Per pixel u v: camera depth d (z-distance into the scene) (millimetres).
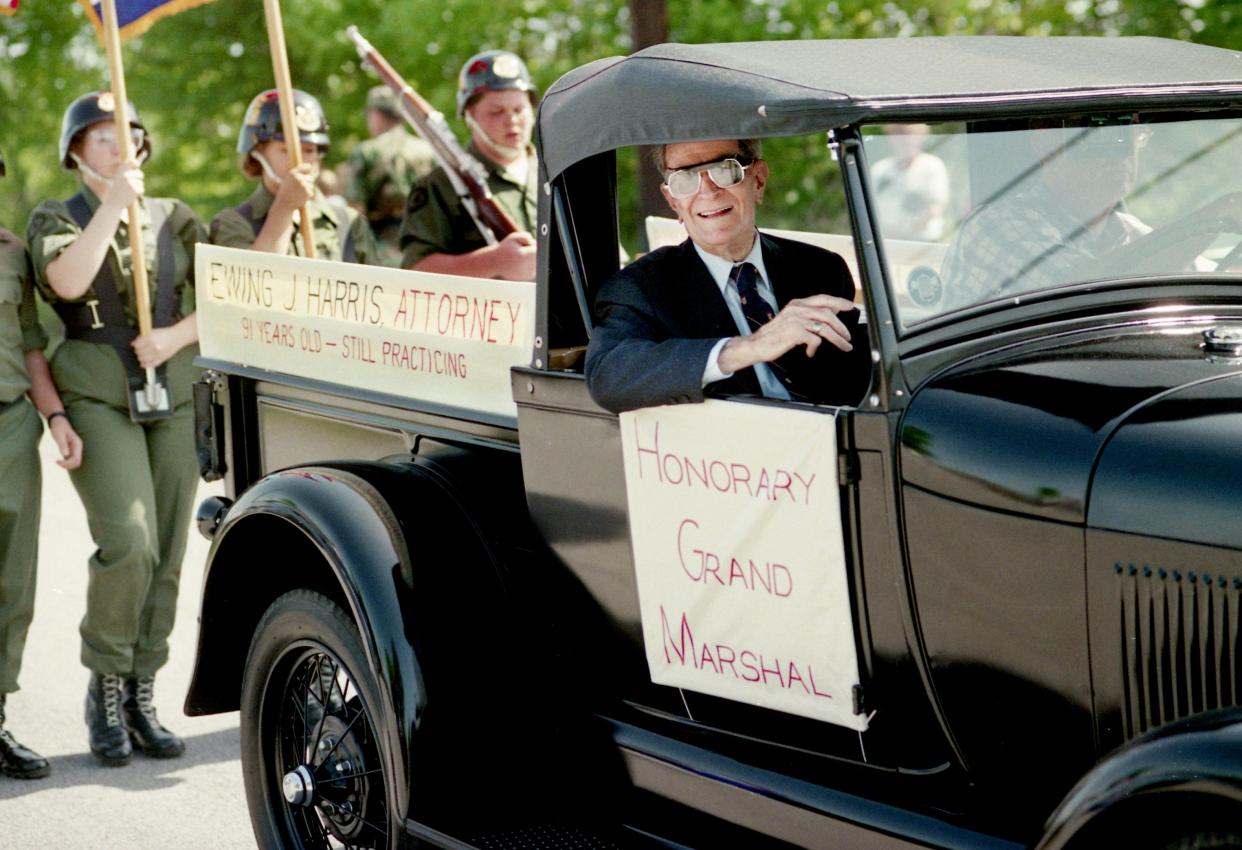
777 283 3115
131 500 4773
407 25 13438
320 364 3838
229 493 4234
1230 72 3025
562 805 3232
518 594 3244
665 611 2930
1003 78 2758
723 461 2725
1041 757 2539
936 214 2646
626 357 2807
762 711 2887
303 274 3869
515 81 5633
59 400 4848
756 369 2965
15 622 4777
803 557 2637
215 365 4195
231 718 5246
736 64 2732
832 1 11680
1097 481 2354
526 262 5203
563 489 3109
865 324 3096
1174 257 2904
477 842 3064
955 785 2662
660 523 2883
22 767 4691
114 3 4898
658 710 3107
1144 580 2324
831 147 2570
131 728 4918
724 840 2920
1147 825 2244
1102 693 2412
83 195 4938
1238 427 2301
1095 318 2736
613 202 3160
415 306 3502
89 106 4879
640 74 2814
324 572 3562
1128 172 2881
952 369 2580
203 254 4297
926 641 2564
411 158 8023
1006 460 2422
